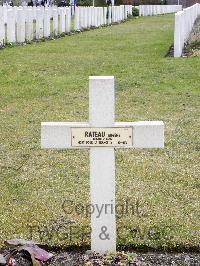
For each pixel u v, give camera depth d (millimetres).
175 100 10516
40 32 20594
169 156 7492
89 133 4812
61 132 4824
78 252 5156
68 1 41938
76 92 11164
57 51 17000
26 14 19547
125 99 10547
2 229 5508
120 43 19547
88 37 21734
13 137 8234
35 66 13961
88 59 15336
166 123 8922
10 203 6094
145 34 23422
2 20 17719
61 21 22547
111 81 4719
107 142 4820
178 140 8094
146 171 6957
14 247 4855
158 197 6223
